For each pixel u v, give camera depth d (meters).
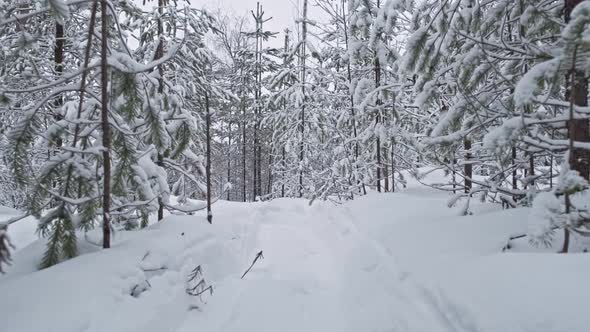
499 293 2.35
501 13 4.34
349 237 6.00
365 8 8.66
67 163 3.28
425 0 4.96
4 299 2.46
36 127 3.14
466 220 4.19
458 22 4.20
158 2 6.15
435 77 4.68
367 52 8.84
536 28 3.68
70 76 3.13
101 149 3.26
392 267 3.96
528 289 2.21
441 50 4.50
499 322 2.13
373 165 9.91
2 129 4.22
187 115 4.93
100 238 3.90
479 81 4.11
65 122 3.40
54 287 2.59
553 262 2.37
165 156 5.38
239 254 5.19
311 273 4.75
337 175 10.17
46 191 3.20
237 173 27.27
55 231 3.24
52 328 2.21
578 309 1.86
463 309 2.49
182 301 3.41
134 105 3.62
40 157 5.31
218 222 6.22
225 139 23.27
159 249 3.67
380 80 9.01
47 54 6.79
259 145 20.64
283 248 5.97
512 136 2.92
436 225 4.41
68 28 7.23
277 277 4.56
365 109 8.46
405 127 10.13
